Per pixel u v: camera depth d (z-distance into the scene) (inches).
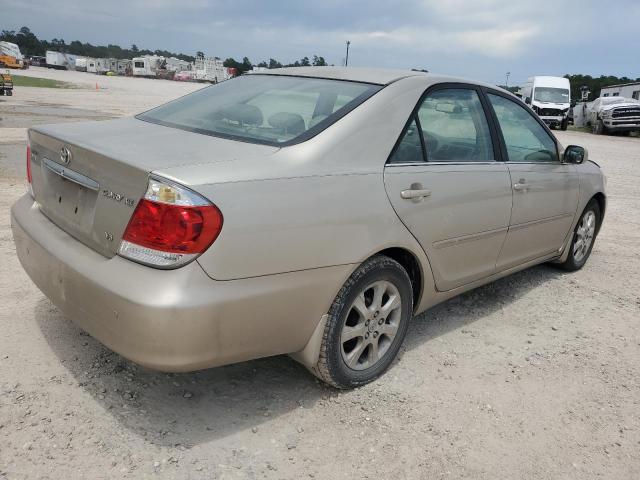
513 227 159.5
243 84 145.8
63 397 111.0
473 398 124.3
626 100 1196.5
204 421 108.4
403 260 129.6
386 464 101.3
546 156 177.6
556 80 1247.5
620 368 142.9
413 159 127.3
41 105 909.8
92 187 102.7
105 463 95.0
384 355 127.6
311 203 103.6
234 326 96.4
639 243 264.4
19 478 90.3
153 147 105.4
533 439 112.0
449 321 163.8
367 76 135.7
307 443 104.9
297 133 113.9
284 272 100.8
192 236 90.3
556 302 184.2
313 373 118.7
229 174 96.0
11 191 273.3
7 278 163.9
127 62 4222.4
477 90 153.2
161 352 91.7
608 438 114.3
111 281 93.6
